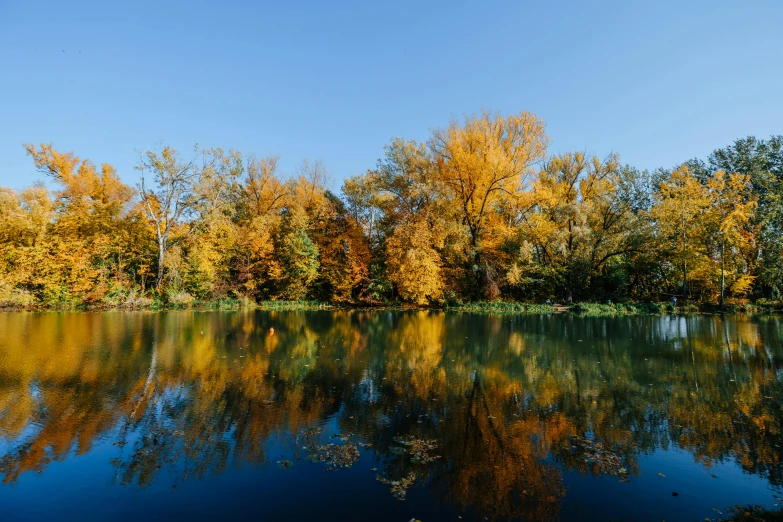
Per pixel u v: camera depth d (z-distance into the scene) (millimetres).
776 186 35062
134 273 30406
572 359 13156
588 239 30531
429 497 5164
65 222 28609
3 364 11508
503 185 30812
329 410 8234
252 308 29938
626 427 7543
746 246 32375
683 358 13328
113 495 5133
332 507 4902
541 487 5449
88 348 13773
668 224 31578
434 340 16594
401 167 36406
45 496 5102
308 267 32562
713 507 5004
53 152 31547
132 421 7516
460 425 7543
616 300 32500
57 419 7559
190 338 16016
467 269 32406
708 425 7633
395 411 8234
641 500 5148
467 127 31453
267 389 9562
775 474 5840
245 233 33500
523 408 8492
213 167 32031
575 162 33156
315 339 16469
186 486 5363
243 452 6348
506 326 21109
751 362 12789
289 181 40875
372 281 32562
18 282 26250
